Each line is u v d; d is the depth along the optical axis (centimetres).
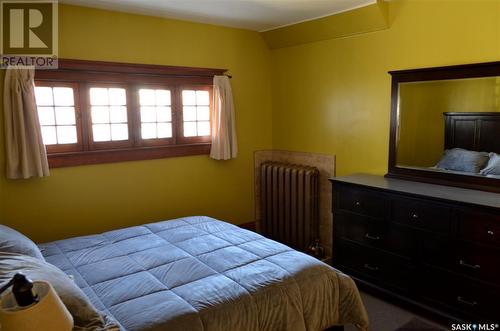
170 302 177
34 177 299
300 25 372
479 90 267
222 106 387
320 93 385
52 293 118
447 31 283
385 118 330
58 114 311
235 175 423
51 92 306
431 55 294
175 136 376
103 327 148
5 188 290
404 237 272
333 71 369
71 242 256
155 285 193
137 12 333
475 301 238
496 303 229
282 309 193
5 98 277
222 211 417
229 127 398
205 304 177
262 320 186
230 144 402
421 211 260
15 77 278
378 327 257
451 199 242
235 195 426
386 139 331
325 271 221
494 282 228
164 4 309
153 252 237
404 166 314
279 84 430
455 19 278
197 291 188
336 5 314
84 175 325
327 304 216
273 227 421
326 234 394
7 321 108
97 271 210
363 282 304
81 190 324
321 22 353
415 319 266
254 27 399
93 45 317
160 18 350
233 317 177
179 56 366
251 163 435
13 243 196
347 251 315
